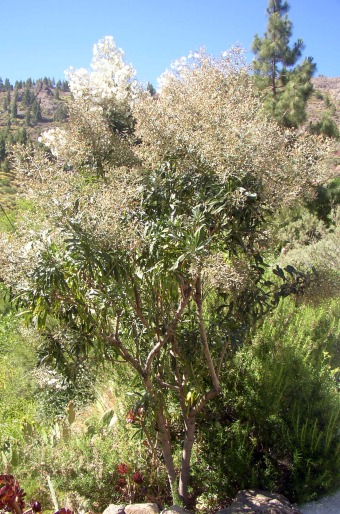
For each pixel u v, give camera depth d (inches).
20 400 213.2
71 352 117.6
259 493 119.7
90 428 158.1
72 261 98.6
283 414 135.7
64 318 112.8
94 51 136.5
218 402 143.6
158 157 109.3
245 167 100.3
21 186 107.6
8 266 98.7
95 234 94.5
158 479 135.4
